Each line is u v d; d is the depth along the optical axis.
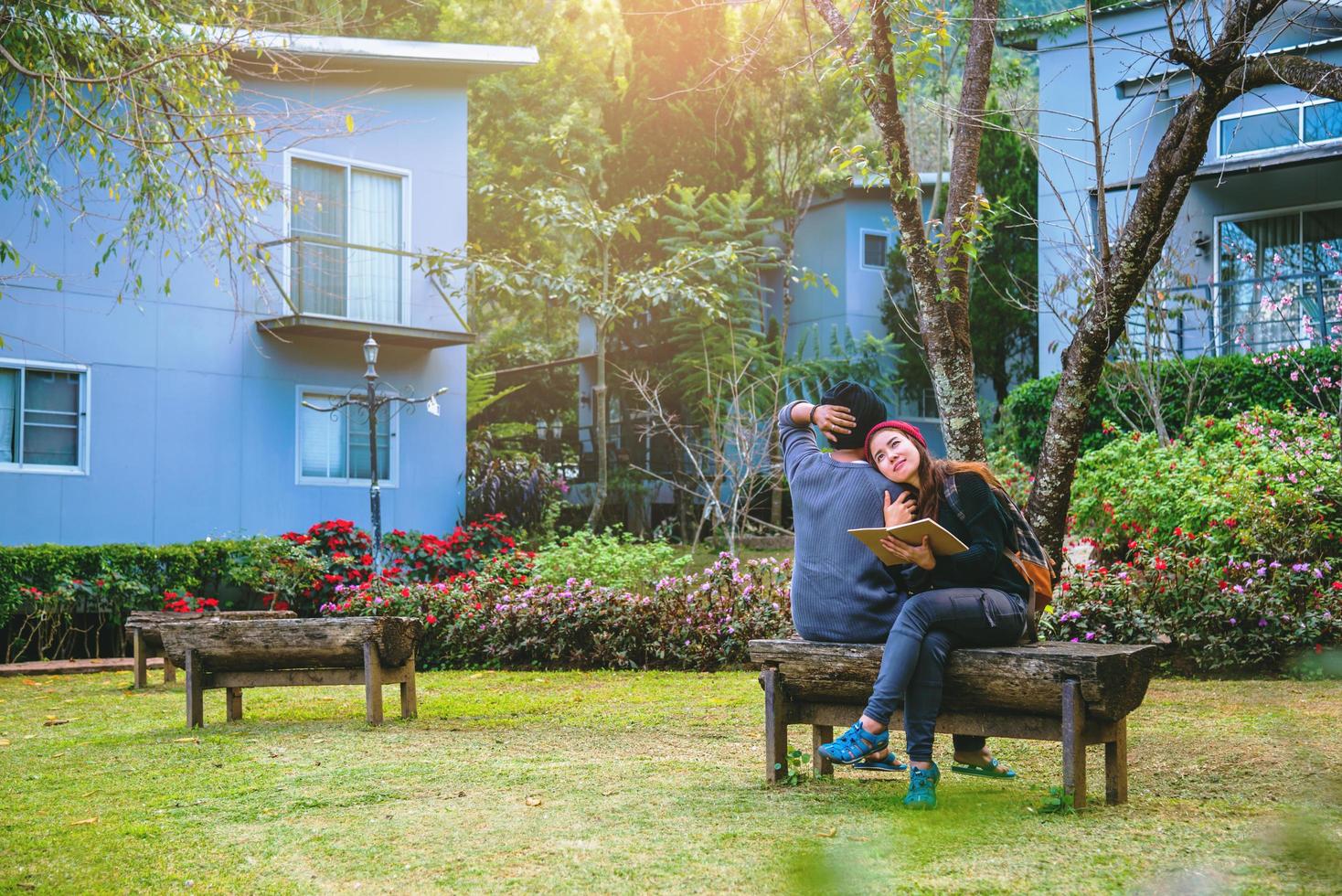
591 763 5.29
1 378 13.13
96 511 13.73
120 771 5.54
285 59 11.71
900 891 3.06
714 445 18.94
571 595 10.45
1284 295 14.05
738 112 21.69
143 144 9.00
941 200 22.48
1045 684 3.98
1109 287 6.43
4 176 10.39
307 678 7.00
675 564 12.77
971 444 6.80
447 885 3.36
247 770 5.37
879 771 4.72
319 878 3.51
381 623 6.76
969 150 7.20
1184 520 10.15
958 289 6.92
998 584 4.26
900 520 4.26
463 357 17.12
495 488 17.61
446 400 16.89
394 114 16.17
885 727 4.10
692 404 21.52
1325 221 15.48
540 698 8.19
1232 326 15.34
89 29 9.27
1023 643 4.40
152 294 14.17
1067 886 3.05
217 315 14.69
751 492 16.86
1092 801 4.21
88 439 13.66
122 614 12.94
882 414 4.62
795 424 4.87
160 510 14.21
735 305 20.66
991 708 4.17
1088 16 6.56
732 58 8.34
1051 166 16.55
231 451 14.81
